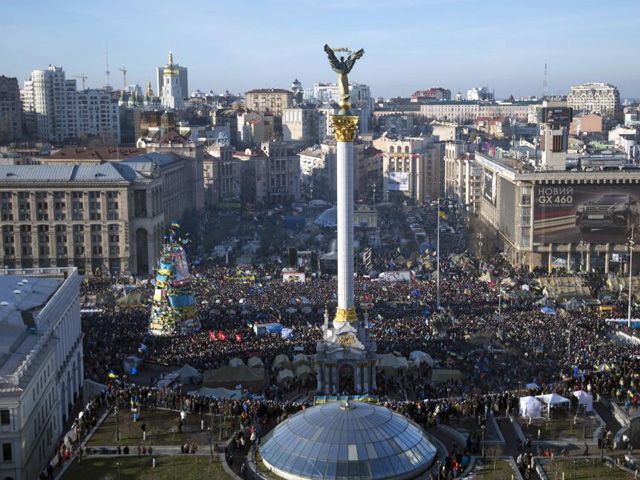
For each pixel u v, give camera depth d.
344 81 148.25
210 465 103.50
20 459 104.38
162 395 128.50
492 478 99.25
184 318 176.62
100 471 101.56
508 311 190.75
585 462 102.81
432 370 143.25
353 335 145.25
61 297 139.12
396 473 101.50
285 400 136.75
